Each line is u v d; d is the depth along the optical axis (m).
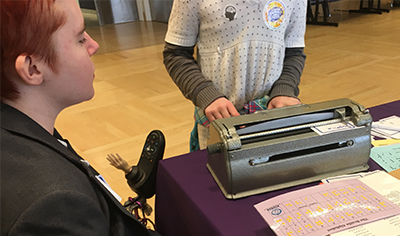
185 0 0.99
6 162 0.46
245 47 0.99
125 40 5.94
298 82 1.09
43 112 0.56
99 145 2.31
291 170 0.71
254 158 0.68
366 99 2.73
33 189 0.43
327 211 0.59
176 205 0.83
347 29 5.55
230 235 0.60
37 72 0.50
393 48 4.14
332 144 0.74
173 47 1.09
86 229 0.47
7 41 0.46
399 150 0.83
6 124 0.49
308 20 6.42
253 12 0.96
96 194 0.54
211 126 0.73
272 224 0.58
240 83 1.03
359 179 0.68
